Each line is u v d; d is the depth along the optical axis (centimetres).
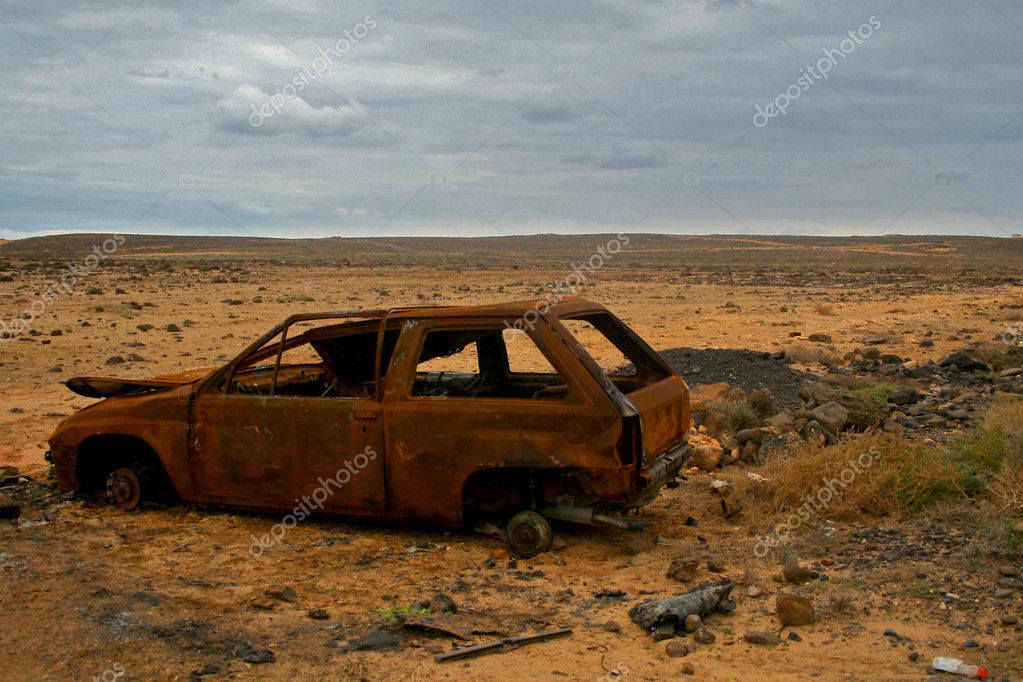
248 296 3369
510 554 661
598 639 517
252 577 613
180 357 1675
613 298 3659
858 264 9888
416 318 687
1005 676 464
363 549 670
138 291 3484
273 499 716
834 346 1881
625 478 621
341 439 685
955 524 683
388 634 521
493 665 484
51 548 657
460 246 16838
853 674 470
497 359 816
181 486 743
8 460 934
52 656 486
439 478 662
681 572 604
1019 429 832
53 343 1841
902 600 562
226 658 490
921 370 1500
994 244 16488
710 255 13525
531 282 5059
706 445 900
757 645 508
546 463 632
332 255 11256
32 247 11781
